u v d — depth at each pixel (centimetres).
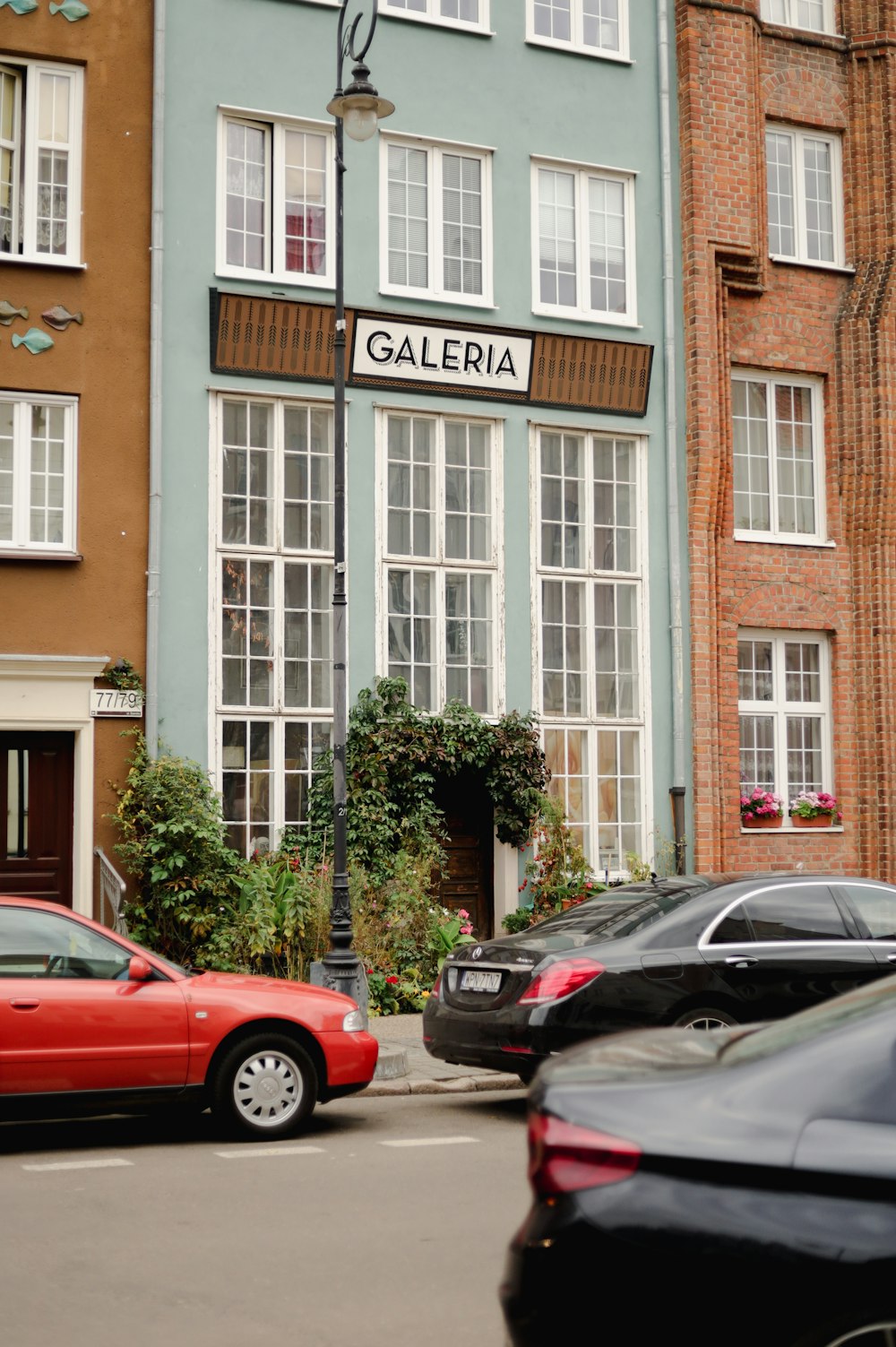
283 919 1525
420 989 1573
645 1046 495
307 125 1764
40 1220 731
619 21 1980
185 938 1544
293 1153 914
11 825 1562
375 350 1761
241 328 1688
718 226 1977
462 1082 1191
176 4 1694
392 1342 549
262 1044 964
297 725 1700
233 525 1689
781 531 2050
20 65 1630
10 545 1584
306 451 1739
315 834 1659
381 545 1761
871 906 1094
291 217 1755
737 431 2033
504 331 1831
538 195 1903
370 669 1742
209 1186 812
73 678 1573
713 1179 405
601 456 1919
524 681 1833
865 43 2117
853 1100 413
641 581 1920
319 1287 619
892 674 2048
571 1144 419
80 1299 602
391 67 1814
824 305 2083
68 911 959
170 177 1675
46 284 1611
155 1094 931
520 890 1789
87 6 1650
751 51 2022
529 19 1911
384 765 1677
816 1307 390
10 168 1622
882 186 2102
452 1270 644
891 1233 391
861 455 2064
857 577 2067
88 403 1616
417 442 1805
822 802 2014
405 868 1639
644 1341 400
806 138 2112
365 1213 746
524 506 1852
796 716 2041
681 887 1091
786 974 1039
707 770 1914
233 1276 634
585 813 1866
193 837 1534
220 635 1659
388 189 1809
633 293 1945
